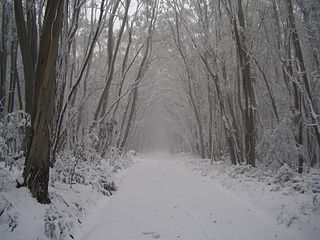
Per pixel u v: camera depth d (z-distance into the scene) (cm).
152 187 1441
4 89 1620
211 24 2222
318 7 1352
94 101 2048
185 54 2686
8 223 582
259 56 1981
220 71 2080
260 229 754
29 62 1041
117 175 1800
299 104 1655
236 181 1412
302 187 1000
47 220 647
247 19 1902
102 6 1107
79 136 1858
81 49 2075
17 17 1016
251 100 1738
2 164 885
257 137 2202
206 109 2912
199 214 900
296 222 752
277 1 1733
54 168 1081
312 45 1472
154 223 812
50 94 759
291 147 1500
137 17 2502
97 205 1023
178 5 2273
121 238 690
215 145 2739
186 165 2828
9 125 810
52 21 762
